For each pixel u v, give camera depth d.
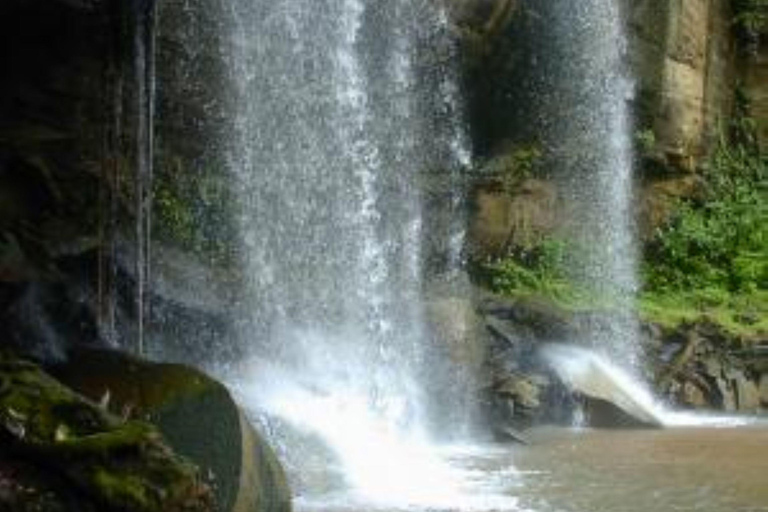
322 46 15.51
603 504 9.16
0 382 6.46
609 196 19.50
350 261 15.84
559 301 17.45
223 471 7.05
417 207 16.83
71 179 12.25
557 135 18.56
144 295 12.52
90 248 11.80
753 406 16.98
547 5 17.45
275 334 14.05
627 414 14.87
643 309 18.00
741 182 21.94
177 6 13.80
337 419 11.90
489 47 16.97
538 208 18.55
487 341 15.47
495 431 13.66
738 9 22.62
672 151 20.41
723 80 22.30
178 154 14.33
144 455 6.25
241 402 11.01
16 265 10.50
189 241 14.21
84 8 11.95
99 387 7.73
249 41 14.74
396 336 15.47
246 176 14.92
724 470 11.02
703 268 20.42
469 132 17.52
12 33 12.01
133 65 12.65
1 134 11.98
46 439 6.17
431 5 16.14
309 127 15.55
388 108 16.39
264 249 14.93
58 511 6.00
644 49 19.66
